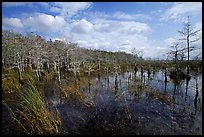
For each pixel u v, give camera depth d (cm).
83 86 3478
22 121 1396
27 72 4191
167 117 1623
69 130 1372
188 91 2677
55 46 6712
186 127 1403
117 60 9775
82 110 1880
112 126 1452
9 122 1430
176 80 3862
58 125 1415
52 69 6134
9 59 4928
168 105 1991
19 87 2677
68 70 6125
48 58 6256
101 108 1936
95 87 3362
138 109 1869
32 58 5297
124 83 3791
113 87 3291
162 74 5131
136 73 5991
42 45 6241
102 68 7544
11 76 3070
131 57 9975
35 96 1355
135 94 2569
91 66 6919
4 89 2492
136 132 1341
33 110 1289
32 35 5794
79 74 5444
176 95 2442
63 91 2816
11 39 4991
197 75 4284
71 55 6775
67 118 1623
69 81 4144
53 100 2319
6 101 2014
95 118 1633
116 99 2309
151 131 1351
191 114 1683
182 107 1905
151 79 4200
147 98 2327
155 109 1858
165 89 2888
